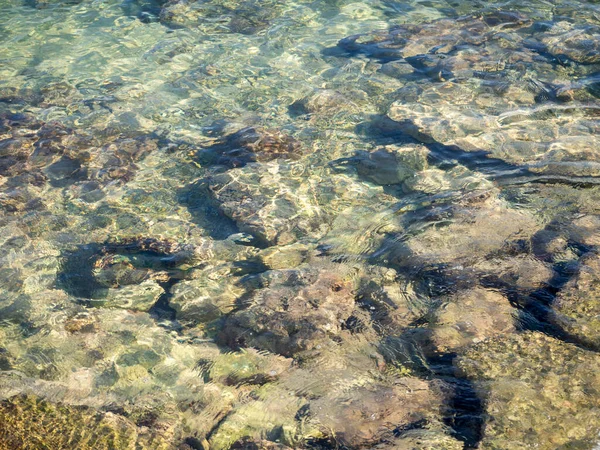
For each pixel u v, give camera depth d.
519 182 3.11
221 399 2.36
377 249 2.86
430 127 3.49
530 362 2.30
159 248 2.94
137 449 2.20
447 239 2.84
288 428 2.25
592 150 3.26
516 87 3.73
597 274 2.59
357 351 2.46
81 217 3.11
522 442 2.09
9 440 2.21
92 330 2.62
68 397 2.38
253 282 2.76
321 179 3.25
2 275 2.84
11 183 3.29
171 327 2.62
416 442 2.15
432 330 2.47
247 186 3.22
